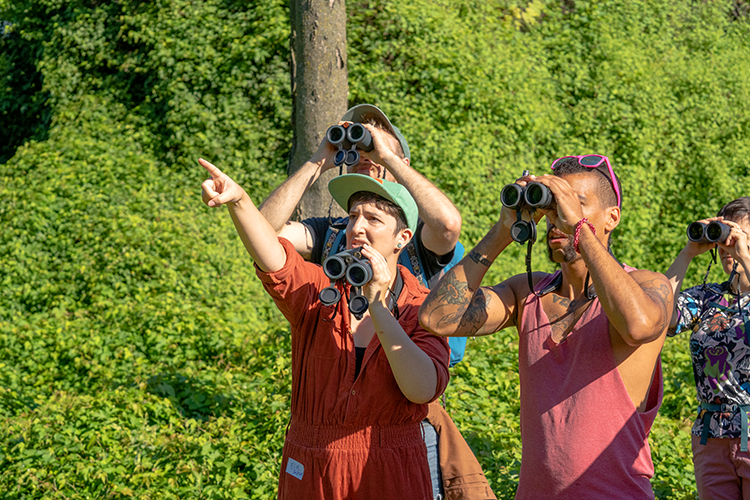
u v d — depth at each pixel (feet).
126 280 26.66
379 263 7.55
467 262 8.04
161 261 27.20
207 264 27.91
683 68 39.88
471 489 9.74
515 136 34.09
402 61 34.42
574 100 38.01
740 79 40.65
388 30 35.06
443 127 33.37
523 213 7.49
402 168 9.64
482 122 33.91
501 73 35.17
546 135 35.27
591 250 6.86
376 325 7.57
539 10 40.98
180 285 26.50
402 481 7.97
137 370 21.56
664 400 21.77
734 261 11.94
